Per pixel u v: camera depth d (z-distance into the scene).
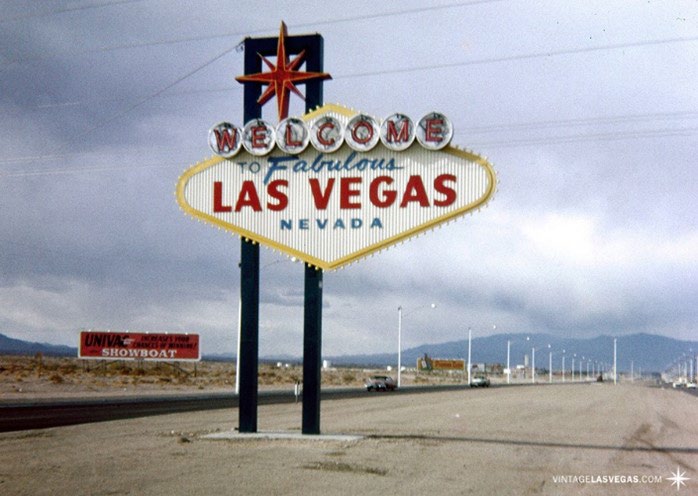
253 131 22.61
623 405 51.75
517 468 17.73
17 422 29.69
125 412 36.72
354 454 19.44
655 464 19.17
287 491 13.75
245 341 23.75
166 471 16.02
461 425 30.41
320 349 23.44
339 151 22.34
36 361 128.88
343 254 22.16
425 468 17.25
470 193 21.41
